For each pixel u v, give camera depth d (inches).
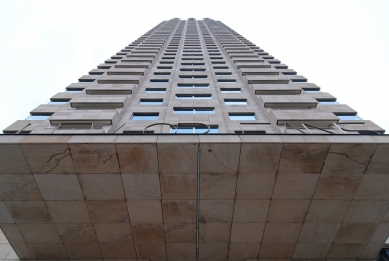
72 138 323.6
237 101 763.4
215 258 418.6
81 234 391.5
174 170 336.8
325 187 352.5
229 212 373.4
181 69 1071.6
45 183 341.7
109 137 327.9
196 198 360.5
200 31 2210.9
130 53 1300.4
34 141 314.2
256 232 393.1
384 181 343.6
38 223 377.7
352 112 727.7
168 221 381.1
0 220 370.9
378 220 379.2
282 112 583.2
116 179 343.3
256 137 331.6
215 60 1224.2
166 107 695.1
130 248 409.7
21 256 415.8
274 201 364.8
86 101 636.7
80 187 347.3
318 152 327.3
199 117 611.5
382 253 485.1
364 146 320.2
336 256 418.6
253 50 1401.3
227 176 343.3
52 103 758.5
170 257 418.9
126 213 372.2
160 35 1926.7
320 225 386.3
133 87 764.6
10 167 326.3
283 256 418.6
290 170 339.6
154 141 321.1
